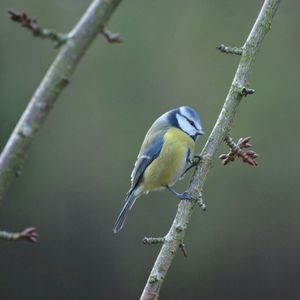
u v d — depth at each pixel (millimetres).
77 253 17453
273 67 17359
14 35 17703
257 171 16641
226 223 16828
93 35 2811
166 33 17969
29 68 17656
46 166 17453
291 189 16641
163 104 17594
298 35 17641
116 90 17703
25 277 17531
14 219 17359
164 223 16734
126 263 17219
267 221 16750
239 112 16891
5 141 17219
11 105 17406
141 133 17438
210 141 4406
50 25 18031
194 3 18203
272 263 16875
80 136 17562
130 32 17859
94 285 17469
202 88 17516
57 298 17594
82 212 17406
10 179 2732
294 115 16875
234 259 16953
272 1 4520
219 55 17734
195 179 4344
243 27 17938
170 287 17234
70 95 17688
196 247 16953
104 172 17375
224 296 17125
